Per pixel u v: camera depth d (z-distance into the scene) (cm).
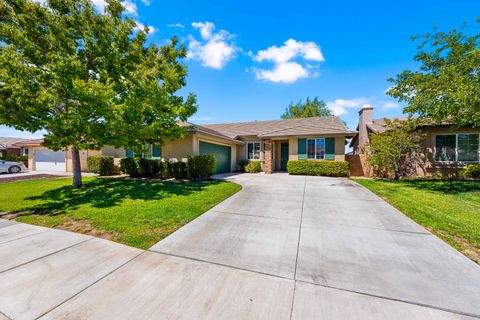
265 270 268
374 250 323
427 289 229
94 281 242
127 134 816
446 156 1144
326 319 186
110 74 809
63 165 1730
